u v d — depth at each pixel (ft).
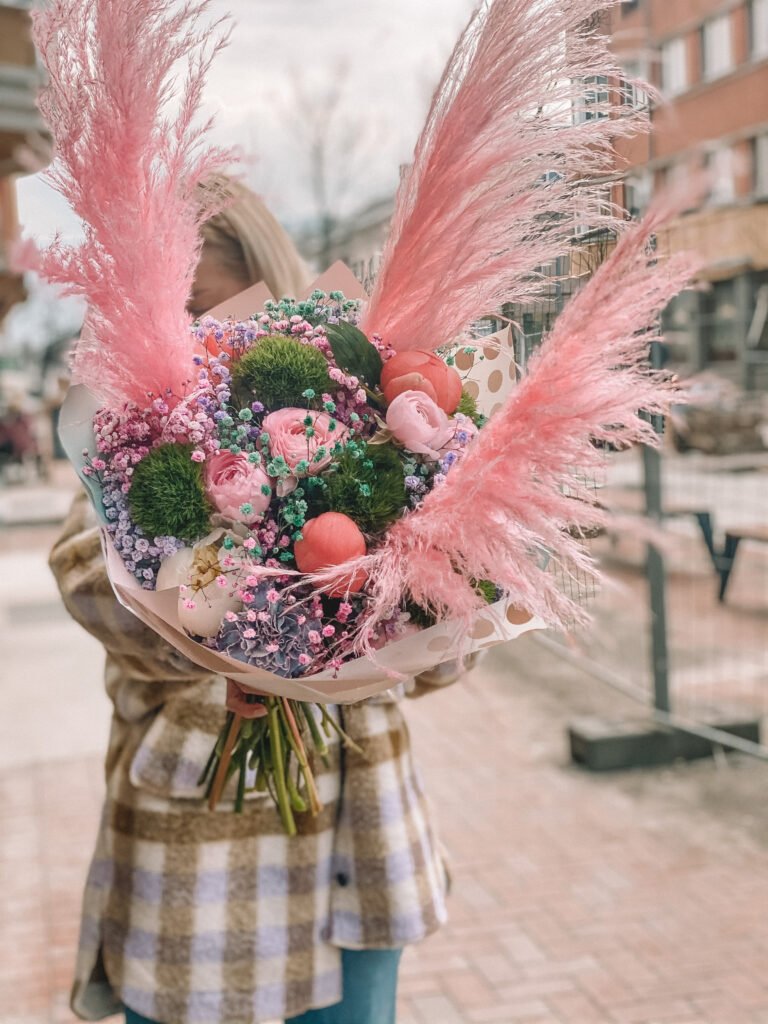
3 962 10.73
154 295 4.39
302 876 5.83
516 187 4.43
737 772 15.15
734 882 11.91
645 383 3.99
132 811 5.82
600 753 15.42
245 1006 5.68
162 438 4.54
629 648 20.43
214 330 4.78
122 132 4.17
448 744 16.85
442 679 6.08
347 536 4.20
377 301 4.81
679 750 15.58
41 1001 10.00
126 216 4.26
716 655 20.15
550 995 9.87
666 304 4.08
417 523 4.15
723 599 23.32
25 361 102.42
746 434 21.61
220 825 5.73
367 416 4.62
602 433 4.00
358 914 5.88
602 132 4.30
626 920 11.18
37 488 70.90
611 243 4.53
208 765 5.64
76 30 4.13
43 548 42.09
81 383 4.74
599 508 4.28
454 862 12.65
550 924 11.16
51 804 14.92
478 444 4.12
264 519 4.45
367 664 4.36
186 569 4.39
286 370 4.50
